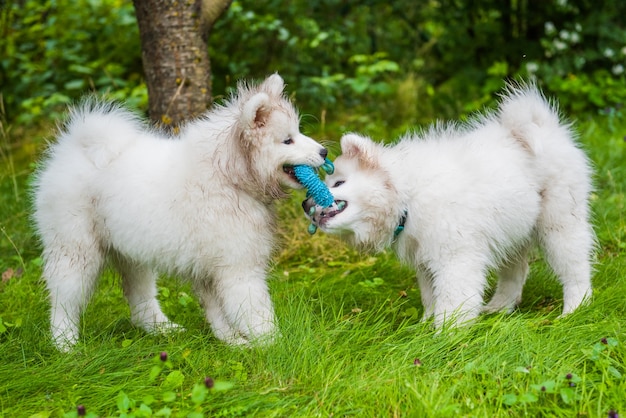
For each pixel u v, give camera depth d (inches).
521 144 96.2
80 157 93.2
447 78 186.4
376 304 99.5
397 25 197.3
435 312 92.8
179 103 113.0
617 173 128.7
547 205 96.3
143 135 95.0
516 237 96.0
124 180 91.0
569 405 80.4
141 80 159.6
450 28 179.5
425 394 80.9
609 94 165.0
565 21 173.3
